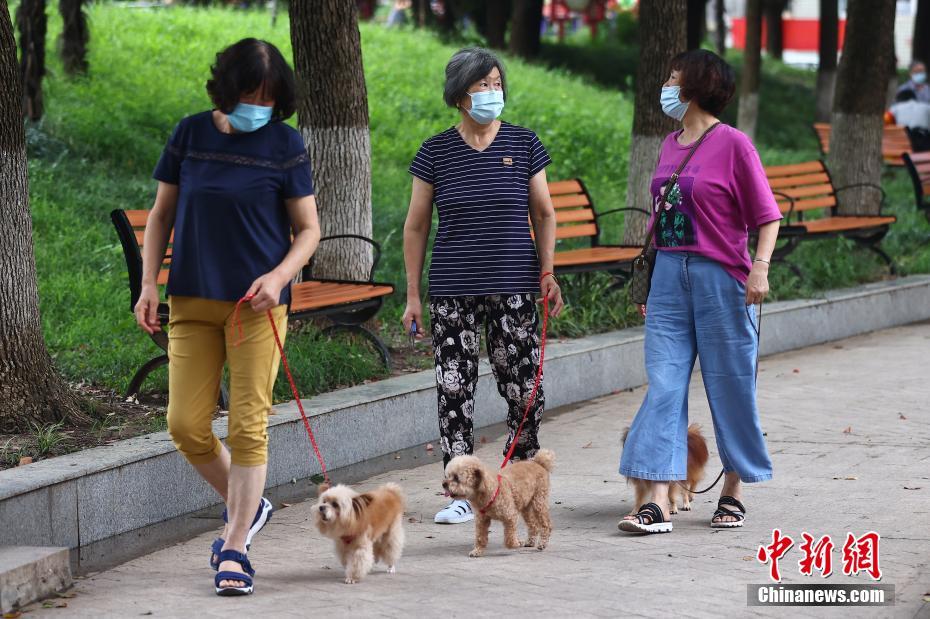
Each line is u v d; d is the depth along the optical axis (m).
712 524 13.74
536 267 14.33
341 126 21.64
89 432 15.48
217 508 15.52
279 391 17.62
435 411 18.95
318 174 21.70
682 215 13.63
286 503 15.49
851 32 33.19
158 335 17.16
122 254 25.47
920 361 23.83
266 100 11.36
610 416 20.08
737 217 13.61
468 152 14.15
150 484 14.65
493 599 11.34
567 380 20.97
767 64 86.00
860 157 33.41
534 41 68.62
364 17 83.12
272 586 11.95
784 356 24.78
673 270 13.76
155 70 41.50
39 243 25.19
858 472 15.98
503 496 12.47
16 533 12.83
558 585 11.74
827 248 30.14
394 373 19.69
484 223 14.04
